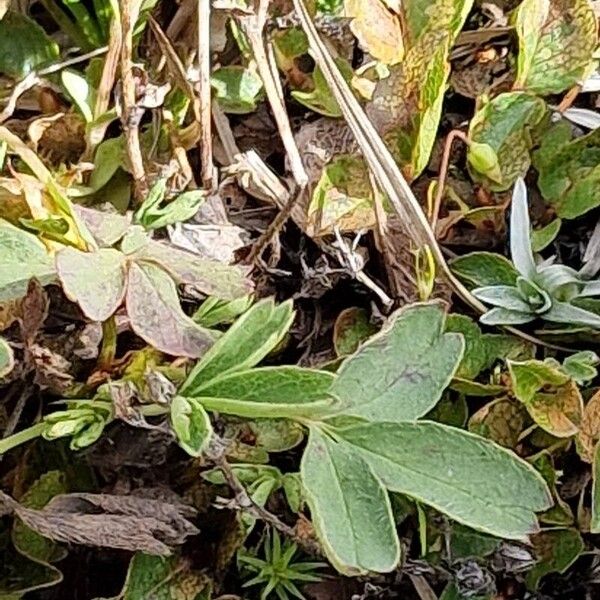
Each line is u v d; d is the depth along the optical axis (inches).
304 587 4.8
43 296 4.3
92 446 4.6
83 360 4.6
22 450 4.7
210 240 4.9
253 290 4.6
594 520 4.3
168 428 4.3
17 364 4.6
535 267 4.9
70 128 5.0
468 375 4.8
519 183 4.8
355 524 4.0
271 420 4.5
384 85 5.0
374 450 4.1
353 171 5.0
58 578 4.6
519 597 4.7
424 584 4.7
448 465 4.1
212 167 4.9
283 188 5.0
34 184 4.6
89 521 4.2
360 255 4.8
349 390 4.1
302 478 4.0
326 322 5.0
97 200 5.0
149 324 4.1
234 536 4.6
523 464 4.1
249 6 5.0
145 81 4.9
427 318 4.2
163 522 4.3
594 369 4.6
